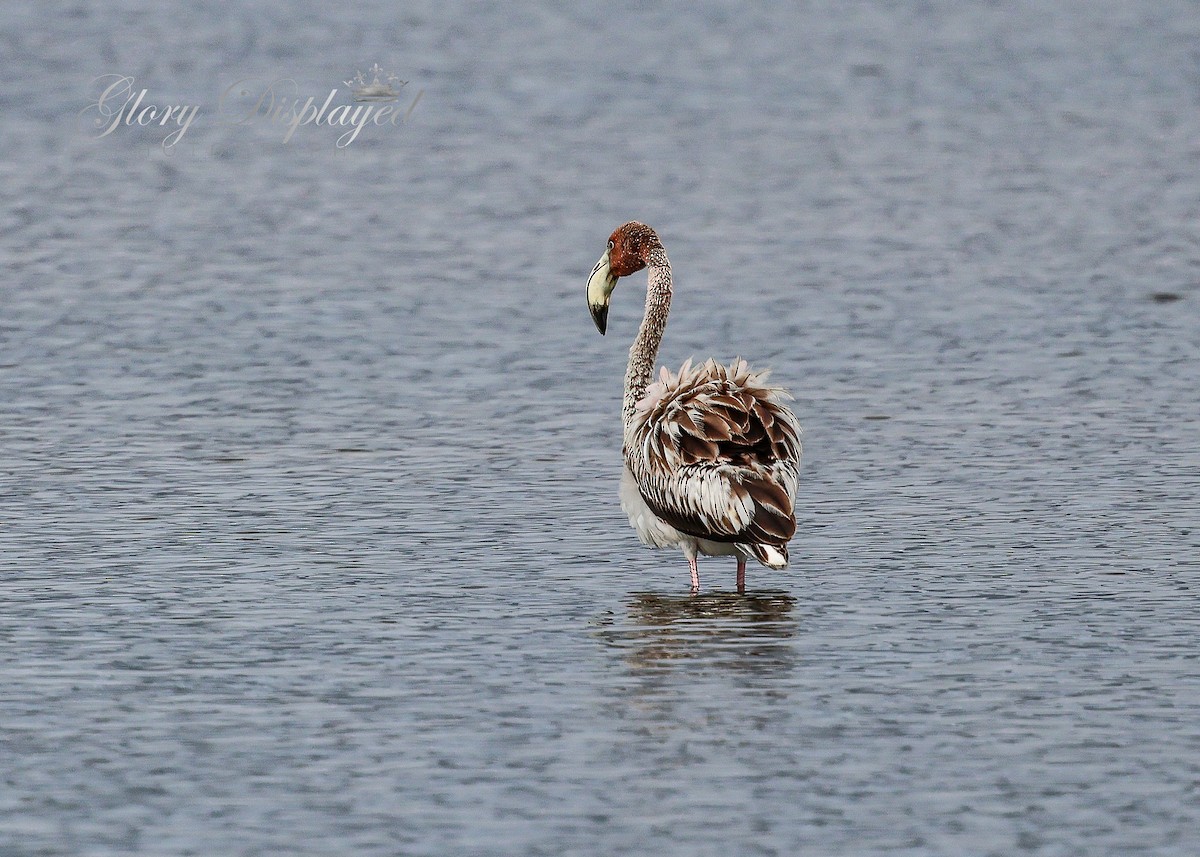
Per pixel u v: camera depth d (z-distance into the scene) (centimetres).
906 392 2145
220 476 1742
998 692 1104
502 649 1205
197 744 1025
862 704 1084
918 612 1287
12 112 5150
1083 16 7525
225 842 896
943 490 1680
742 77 5975
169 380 2208
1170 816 919
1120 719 1053
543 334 2523
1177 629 1234
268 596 1338
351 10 7325
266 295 2798
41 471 1756
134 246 3253
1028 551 1458
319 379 2220
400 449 1866
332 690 1118
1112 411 2022
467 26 7000
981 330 2528
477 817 923
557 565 1438
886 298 2784
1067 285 2883
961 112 5288
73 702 1096
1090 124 5047
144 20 6988
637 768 985
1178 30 7119
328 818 923
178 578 1387
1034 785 959
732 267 3091
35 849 888
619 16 7338
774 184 4081
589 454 1847
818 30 7081
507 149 4625
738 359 1389
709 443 1297
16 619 1273
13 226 3456
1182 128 4956
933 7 7744
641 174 4222
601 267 1503
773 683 1127
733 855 877
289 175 4225
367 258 3164
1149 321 2581
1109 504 1616
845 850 884
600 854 879
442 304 2741
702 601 1327
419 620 1276
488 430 1958
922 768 982
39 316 2605
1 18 6969
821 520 1578
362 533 1534
